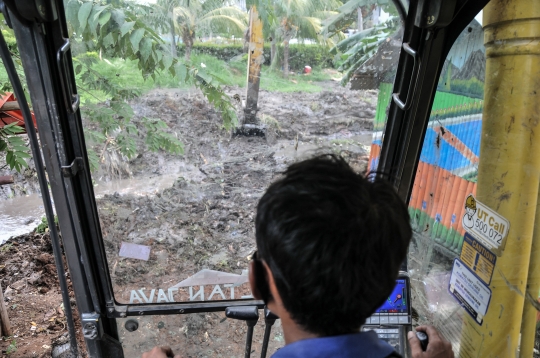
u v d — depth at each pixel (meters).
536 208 1.09
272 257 0.61
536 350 1.19
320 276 0.58
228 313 1.34
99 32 1.21
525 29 1.04
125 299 1.46
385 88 1.38
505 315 1.16
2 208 5.10
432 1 1.16
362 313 0.64
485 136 1.20
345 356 0.63
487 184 1.20
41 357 2.85
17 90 1.10
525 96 1.06
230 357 1.53
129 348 1.50
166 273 1.47
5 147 2.75
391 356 0.69
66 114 1.17
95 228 1.32
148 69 1.29
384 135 1.41
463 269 1.35
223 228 1.49
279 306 0.69
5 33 1.95
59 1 1.06
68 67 1.16
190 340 1.53
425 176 1.70
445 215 1.52
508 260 1.14
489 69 1.17
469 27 1.35
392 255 0.62
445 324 1.49
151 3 1.22
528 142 1.07
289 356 0.65
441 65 1.28
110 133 1.33
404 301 1.36
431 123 1.63
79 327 3.15
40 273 3.94
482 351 1.24
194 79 1.33
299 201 0.60
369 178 0.69
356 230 0.58
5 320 3.08
